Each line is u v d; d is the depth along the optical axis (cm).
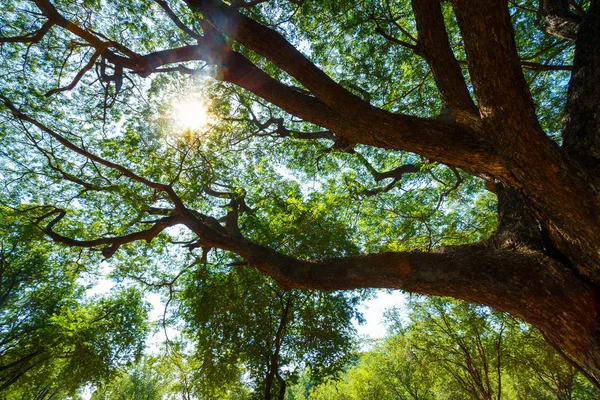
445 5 787
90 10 689
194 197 827
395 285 368
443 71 376
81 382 1620
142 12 773
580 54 359
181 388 1411
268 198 1190
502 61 212
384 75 847
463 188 1096
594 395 2272
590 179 255
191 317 1230
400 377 2609
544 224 315
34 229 870
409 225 860
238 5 510
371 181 1179
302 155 1140
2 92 830
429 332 1827
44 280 1862
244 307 1185
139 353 1738
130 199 657
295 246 1175
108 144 859
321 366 1180
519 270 311
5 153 996
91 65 427
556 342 318
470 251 361
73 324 1450
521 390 2130
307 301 1238
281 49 294
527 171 259
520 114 229
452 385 2219
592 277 288
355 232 1177
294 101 359
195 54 400
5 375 1623
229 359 1129
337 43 827
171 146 760
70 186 993
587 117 320
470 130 297
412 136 299
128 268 1223
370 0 723
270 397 1087
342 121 336
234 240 509
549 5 534
